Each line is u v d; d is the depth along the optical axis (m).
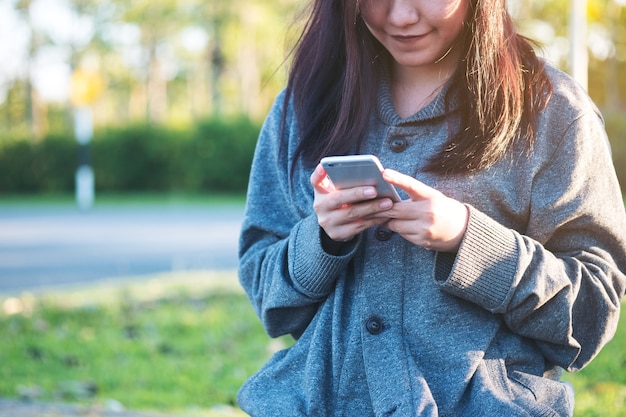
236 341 6.35
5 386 5.17
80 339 6.41
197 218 16.61
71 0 37.28
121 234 13.83
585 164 1.83
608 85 17.50
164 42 38.91
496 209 1.83
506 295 1.72
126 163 26.92
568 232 1.86
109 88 41.38
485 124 1.80
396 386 1.75
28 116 39.19
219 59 38.00
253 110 37.69
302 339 1.92
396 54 1.85
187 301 7.66
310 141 1.99
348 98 1.91
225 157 26.42
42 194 26.95
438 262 1.79
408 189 1.67
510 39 1.85
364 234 1.87
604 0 12.61
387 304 1.82
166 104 46.72
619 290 1.86
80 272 9.87
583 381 4.76
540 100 1.85
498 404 1.70
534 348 1.85
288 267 1.88
